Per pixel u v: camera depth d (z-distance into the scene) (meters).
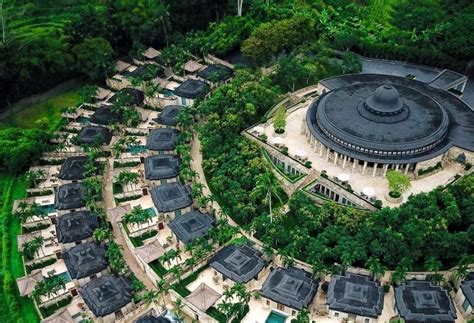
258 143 151.88
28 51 181.62
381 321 107.31
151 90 176.25
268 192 129.00
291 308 108.00
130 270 124.00
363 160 136.88
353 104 152.75
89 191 140.00
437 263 110.44
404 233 114.69
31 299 119.62
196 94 175.75
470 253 118.19
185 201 134.88
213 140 148.75
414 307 105.06
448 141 143.38
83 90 182.38
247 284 115.25
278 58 195.88
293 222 129.88
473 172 137.88
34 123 177.88
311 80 183.25
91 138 161.00
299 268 116.81
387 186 137.38
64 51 190.75
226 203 135.50
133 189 145.38
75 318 114.62
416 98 155.25
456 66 186.50
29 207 138.00
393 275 110.19
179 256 122.12
